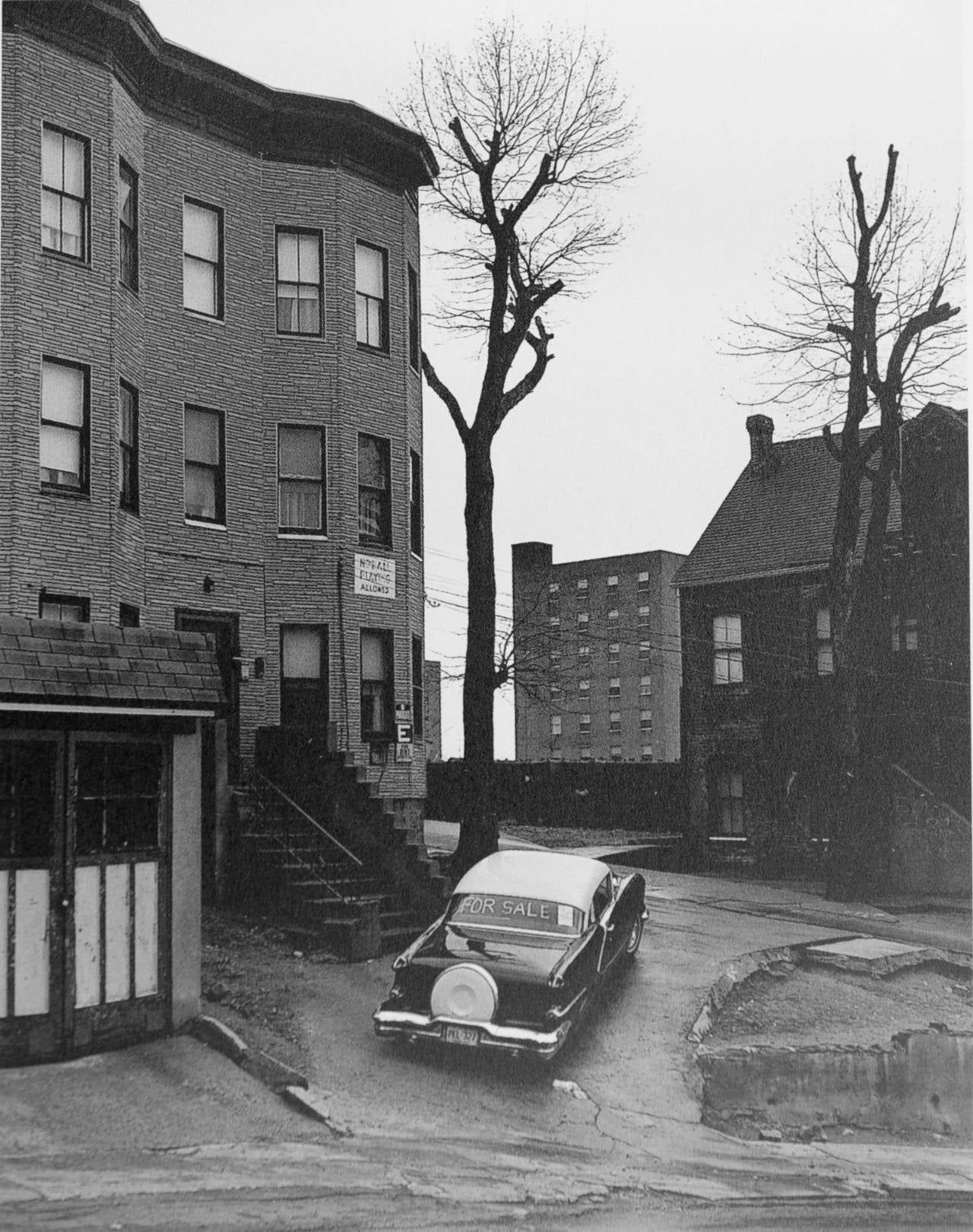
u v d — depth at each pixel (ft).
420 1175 31.81
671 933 61.87
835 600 80.64
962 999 57.11
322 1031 41.63
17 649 35.04
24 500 53.62
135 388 61.11
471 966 39.55
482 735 62.08
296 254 70.08
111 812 37.17
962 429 90.53
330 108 69.51
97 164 57.88
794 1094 45.70
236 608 66.03
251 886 55.36
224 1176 29.84
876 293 80.84
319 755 60.80
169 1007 38.14
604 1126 37.86
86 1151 30.25
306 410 69.05
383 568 71.26
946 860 84.94
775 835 99.04
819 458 109.60
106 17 57.62
